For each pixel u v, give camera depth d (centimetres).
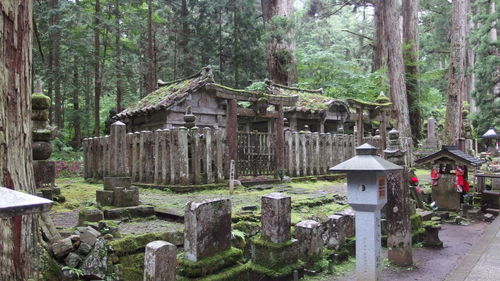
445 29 3203
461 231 773
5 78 288
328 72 2086
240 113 974
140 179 945
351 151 1319
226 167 943
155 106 1177
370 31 3884
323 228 567
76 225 508
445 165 960
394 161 530
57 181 1177
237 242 489
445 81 3462
